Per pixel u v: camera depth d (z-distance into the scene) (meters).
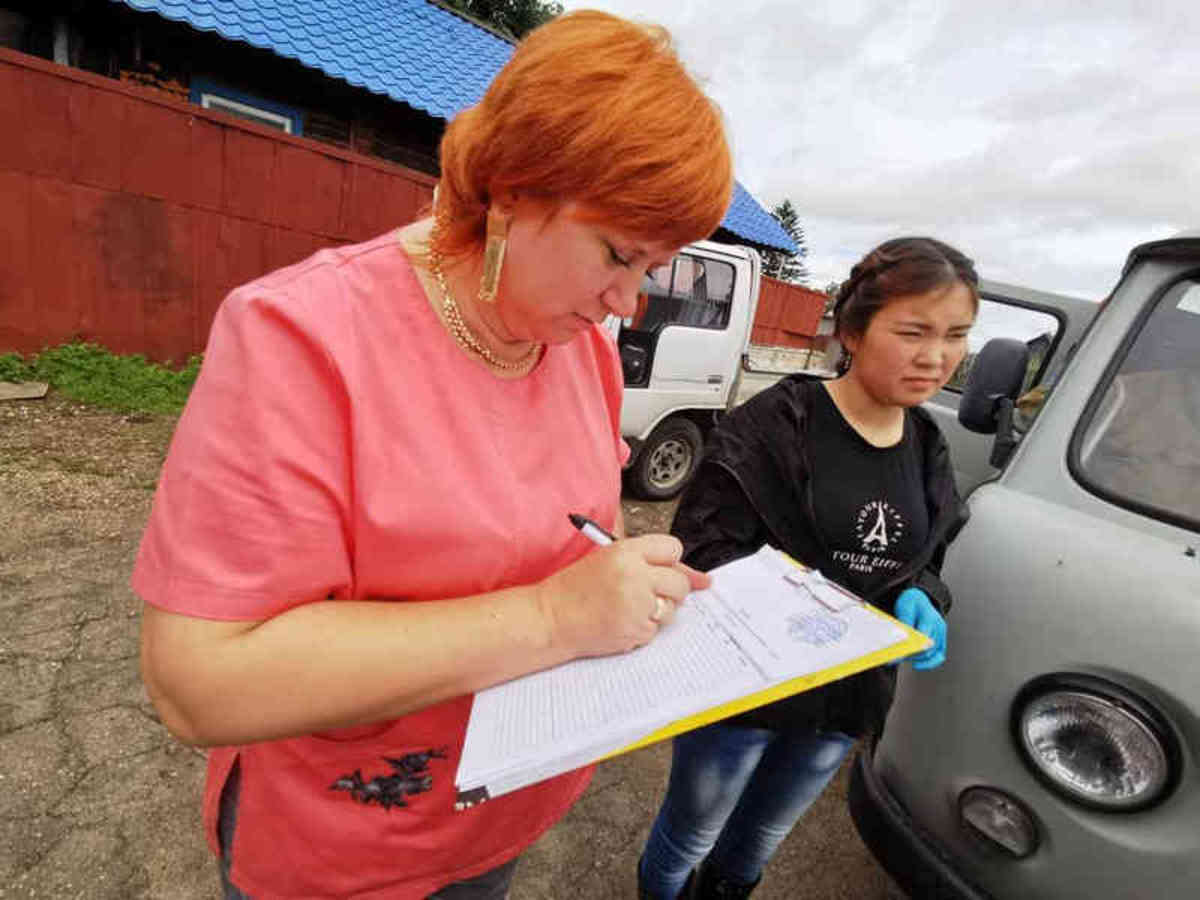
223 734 0.60
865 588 1.30
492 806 0.89
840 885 1.95
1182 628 1.10
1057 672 1.22
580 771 1.05
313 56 6.83
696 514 1.31
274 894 0.84
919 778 1.48
